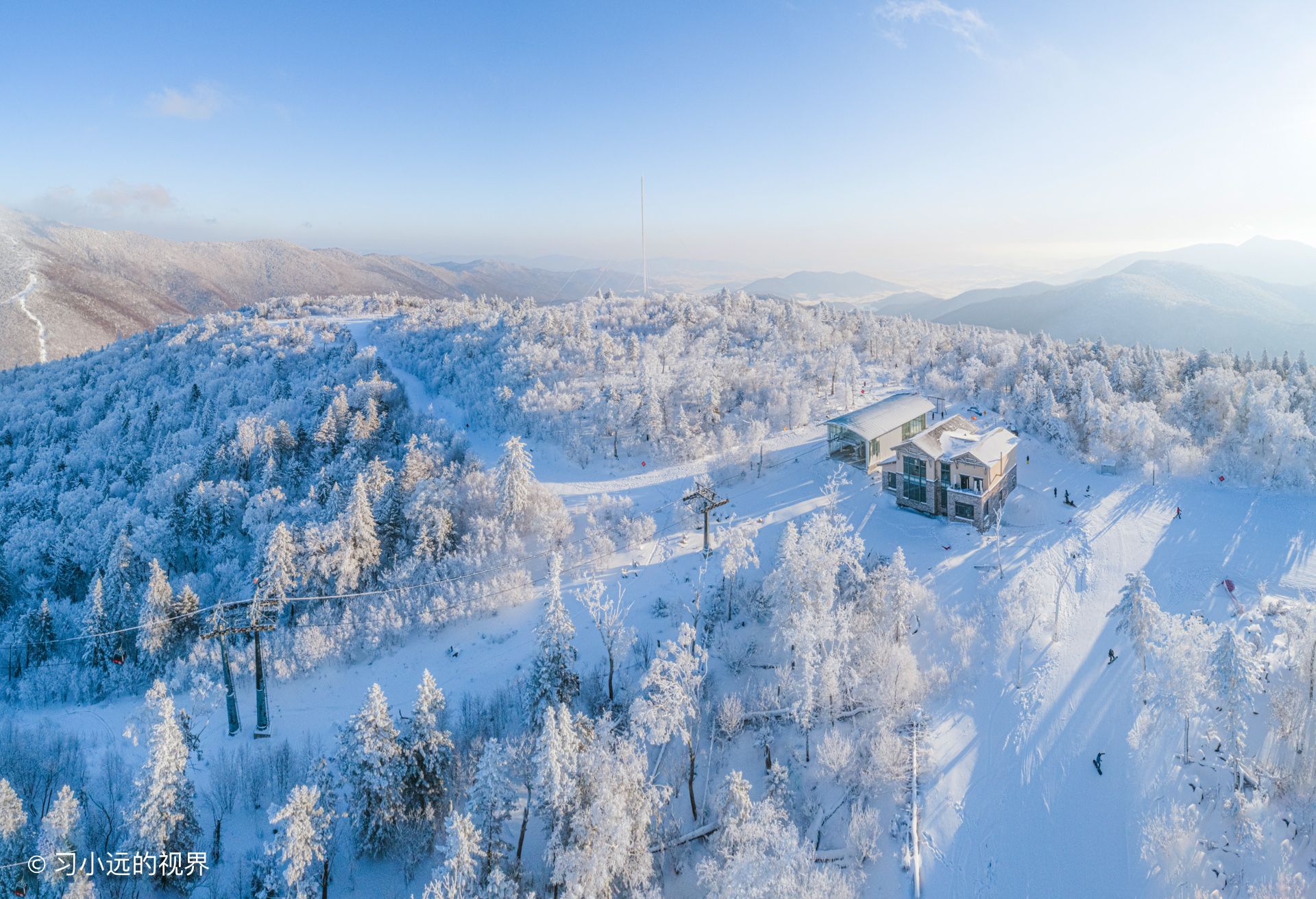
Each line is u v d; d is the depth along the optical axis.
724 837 36.50
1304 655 43.88
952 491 76.56
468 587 67.69
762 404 116.06
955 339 165.00
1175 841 37.34
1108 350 141.88
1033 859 38.62
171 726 36.31
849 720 48.44
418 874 38.44
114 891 34.38
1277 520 77.06
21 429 137.88
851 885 36.28
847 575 58.28
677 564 71.69
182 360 167.88
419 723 40.25
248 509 86.25
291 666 58.44
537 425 110.38
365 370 151.75
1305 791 40.03
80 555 84.88
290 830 32.31
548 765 34.06
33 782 42.41
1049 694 50.38
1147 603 47.25
